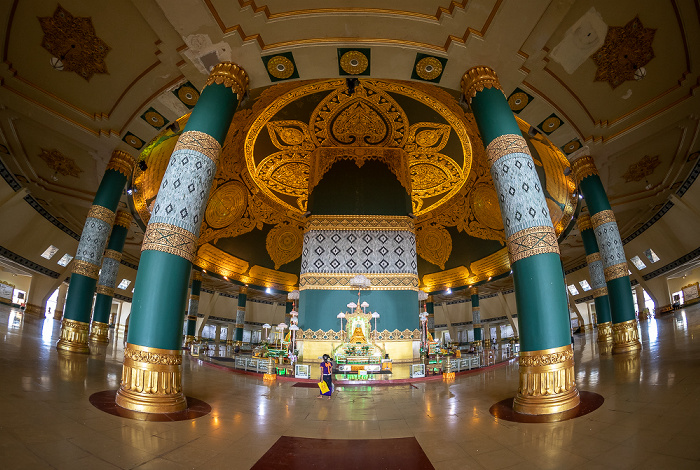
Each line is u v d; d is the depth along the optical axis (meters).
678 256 16.19
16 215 15.14
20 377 5.12
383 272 13.29
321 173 14.91
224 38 6.84
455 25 6.76
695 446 3.04
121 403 4.65
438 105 13.07
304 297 13.08
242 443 3.77
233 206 17.91
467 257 19.98
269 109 13.66
